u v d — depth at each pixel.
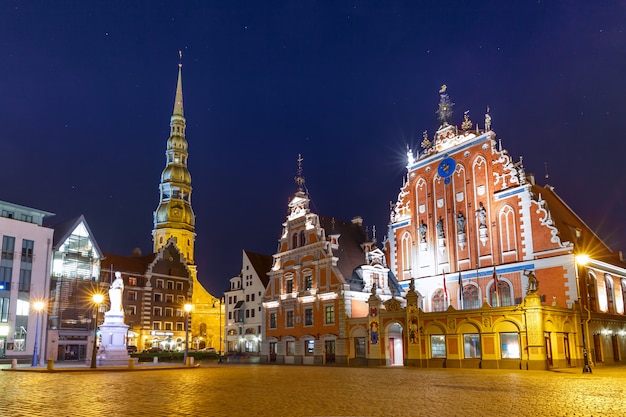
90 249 79.56
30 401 18.94
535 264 51.38
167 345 92.44
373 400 19.28
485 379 30.66
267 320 67.69
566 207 64.38
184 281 98.12
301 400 19.23
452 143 61.50
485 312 45.00
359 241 66.88
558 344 43.66
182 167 135.00
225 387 24.98
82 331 75.12
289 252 66.31
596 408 16.83
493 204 56.12
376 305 53.81
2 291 65.56
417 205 64.12
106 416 15.09
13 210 70.06
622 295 58.16
